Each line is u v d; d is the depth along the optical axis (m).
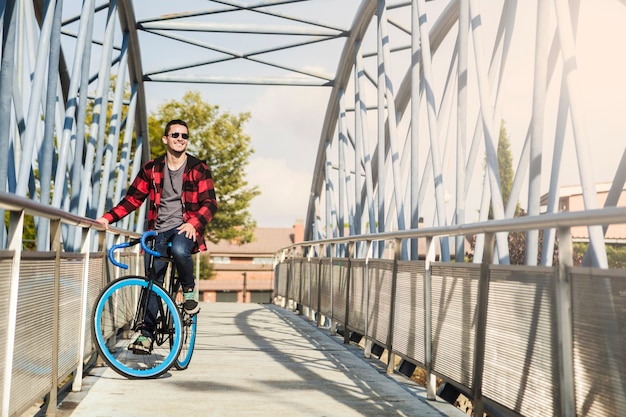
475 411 3.92
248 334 9.33
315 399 4.78
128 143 15.80
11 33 6.38
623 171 5.11
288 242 65.50
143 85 17.05
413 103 9.38
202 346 7.80
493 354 3.75
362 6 14.19
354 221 15.04
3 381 2.93
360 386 5.33
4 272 2.95
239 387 5.16
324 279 10.03
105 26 11.53
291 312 13.97
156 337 5.38
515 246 22.59
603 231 4.46
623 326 2.56
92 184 11.11
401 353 5.61
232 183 29.59
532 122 5.86
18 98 7.99
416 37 9.53
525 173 6.32
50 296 3.75
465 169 7.77
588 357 2.79
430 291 4.92
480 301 3.93
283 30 15.48
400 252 5.88
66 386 4.89
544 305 3.18
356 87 14.43
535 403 3.24
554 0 5.36
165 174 5.48
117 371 5.19
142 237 5.28
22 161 6.94
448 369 4.47
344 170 15.62
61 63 13.19
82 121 9.42
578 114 5.07
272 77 17.36
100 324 5.15
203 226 5.38
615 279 2.62
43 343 3.62
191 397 4.73
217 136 28.95
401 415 4.33
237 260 63.25
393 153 10.29
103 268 5.60
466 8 7.37
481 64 6.48
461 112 7.27
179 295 5.84
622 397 2.56
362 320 7.28
